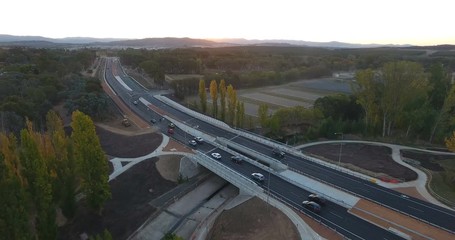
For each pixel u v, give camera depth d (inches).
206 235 2415.1
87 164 2464.3
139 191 3120.1
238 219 2466.8
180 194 3125.0
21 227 1875.0
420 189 2802.7
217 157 3550.7
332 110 5064.0
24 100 4288.9
